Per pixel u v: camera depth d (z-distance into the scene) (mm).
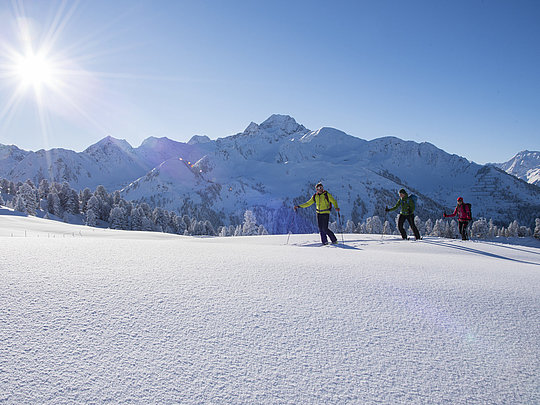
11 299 2453
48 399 1469
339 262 4703
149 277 3283
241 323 2354
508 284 3746
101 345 1938
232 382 1679
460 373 1871
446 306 2912
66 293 2664
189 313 2467
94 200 90312
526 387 1770
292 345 2086
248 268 3939
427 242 9859
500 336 2359
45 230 23000
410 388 1708
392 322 2518
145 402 1495
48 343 1912
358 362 1927
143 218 80312
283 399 1566
